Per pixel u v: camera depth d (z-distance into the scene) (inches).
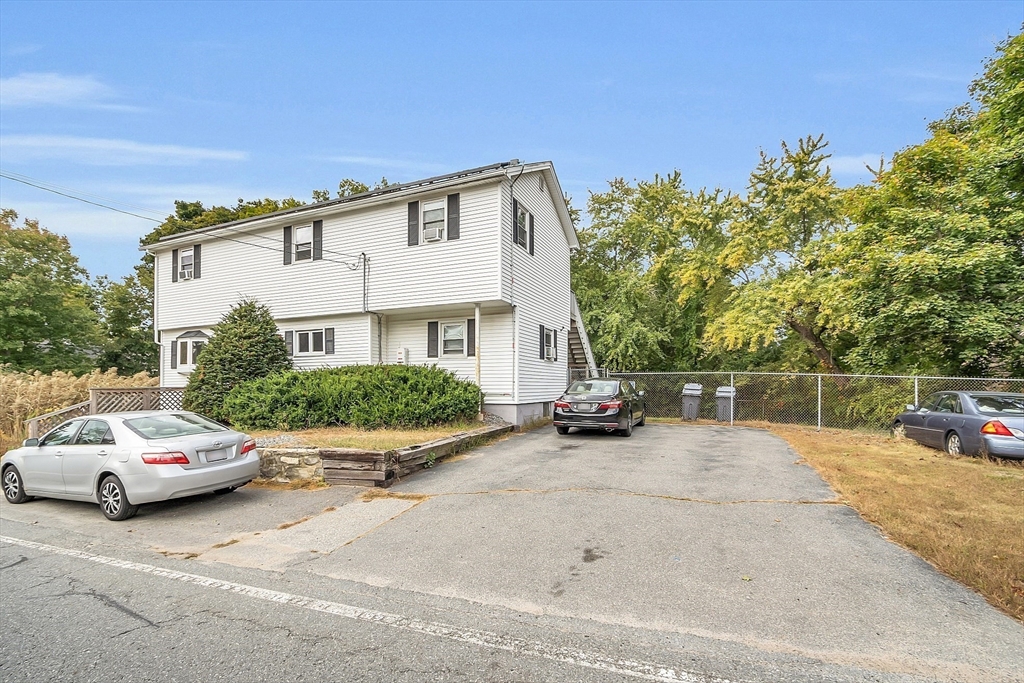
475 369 617.6
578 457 395.5
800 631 140.6
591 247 1172.5
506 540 216.8
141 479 261.1
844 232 700.0
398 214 620.7
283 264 694.5
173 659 131.1
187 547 223.9
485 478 327.9
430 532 230.5
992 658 126.6
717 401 673.0
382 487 317.1
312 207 676.1
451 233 587.8
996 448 359.9
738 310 842.8
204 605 164.2
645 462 373.1
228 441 292.2
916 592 162.7
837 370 853.2
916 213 538.3
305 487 326.6
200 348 756.6
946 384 555.8
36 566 204.2
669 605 157.2
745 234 855.1
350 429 463.8
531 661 127.9
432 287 595.5
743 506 257.1
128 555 215.5
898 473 326.6
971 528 214.1
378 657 130.8
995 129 587.2
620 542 210.5
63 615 158.4
